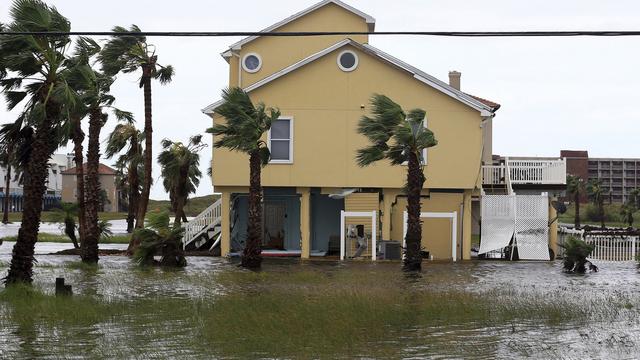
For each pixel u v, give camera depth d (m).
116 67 33.12
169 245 28.95
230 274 24.98
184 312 16.92
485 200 34.66
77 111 22.06
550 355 12.66
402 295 19.41
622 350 13.13
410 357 12.49
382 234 34.31
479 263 32.31
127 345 13.36
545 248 34.25
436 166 33.78
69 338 14.01
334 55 33.81
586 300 19.41
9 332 14.60
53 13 21.64
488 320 16.28
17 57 21.22
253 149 27.88
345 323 15.17
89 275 24.89
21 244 21.28
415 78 33.62
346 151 33.88
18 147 22.89
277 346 13.28
